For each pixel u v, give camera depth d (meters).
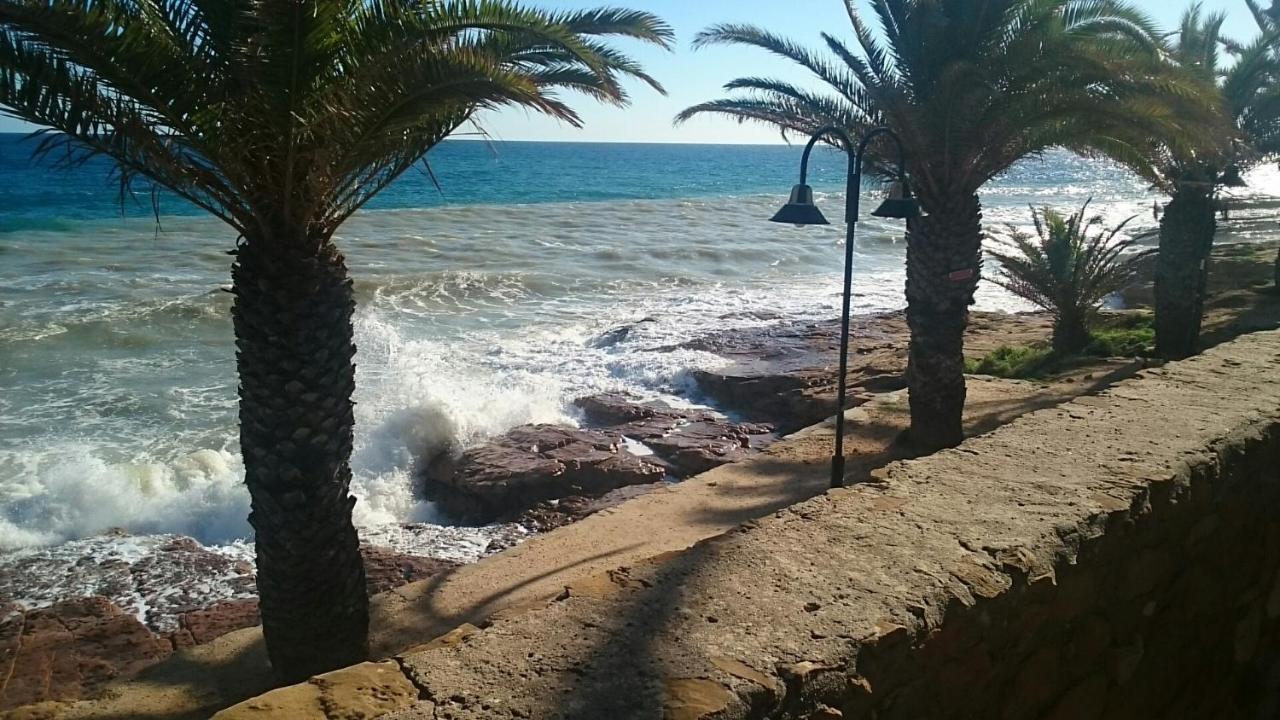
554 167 98.69
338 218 5.09
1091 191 70.56
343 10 4.56
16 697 5.85
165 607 7.25
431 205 48.22
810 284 25.22
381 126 4.72
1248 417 4.49
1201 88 8.49
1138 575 3.53
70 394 13.26
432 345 16.78
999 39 7.94
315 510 5.11
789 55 8.70
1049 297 13.83
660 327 18.53
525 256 28.11
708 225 38.38
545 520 9.30
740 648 2.42
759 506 8.25
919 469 3.81
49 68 4.23
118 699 5.42
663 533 7.73
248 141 4.51
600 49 5.27
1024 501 3.43
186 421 12.30
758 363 15.16
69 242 26.98
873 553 2.99
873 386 13.02
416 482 10.73
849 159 7.05
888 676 2.53
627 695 2.22
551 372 15.13
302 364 4.91
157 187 4.92
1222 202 13.59
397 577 7.69
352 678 2.33
